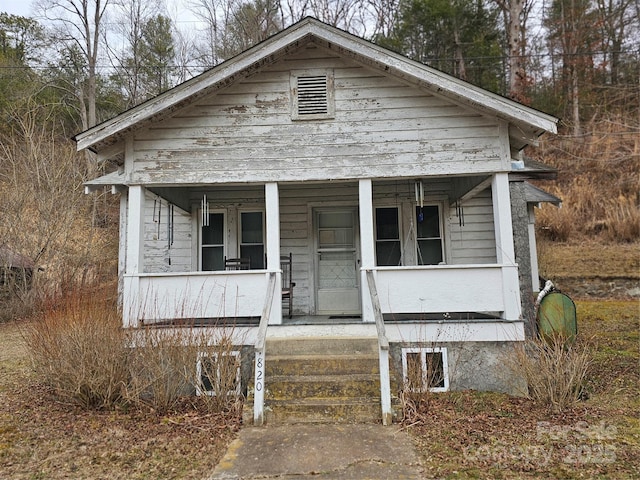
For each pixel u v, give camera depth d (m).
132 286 6.06
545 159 20.11
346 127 6.34
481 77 22.11
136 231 6.23
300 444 4.28
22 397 5.76
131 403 5.39
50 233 13.21
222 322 6.07
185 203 8.57
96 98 25.09
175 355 5.31
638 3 21.75
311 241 8.48
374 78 6.38
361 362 5.31
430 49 23.14
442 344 5.87
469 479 3.60
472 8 21.97
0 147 15.33
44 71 23.58
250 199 8.73
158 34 27.83
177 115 6.42
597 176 18.34
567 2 23.06
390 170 6.24
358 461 3.92
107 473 3.81
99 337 5.44
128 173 6.34
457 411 5.11
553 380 5.25
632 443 4.22
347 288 8.43
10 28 25.28
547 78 22.81
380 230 8.59
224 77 6.12
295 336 5.84
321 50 6.45
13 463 4.00
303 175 6.30
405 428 4.64
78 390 5.25
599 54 20.86
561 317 6.86
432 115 6.29
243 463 3.92
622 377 6.14
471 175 6.37
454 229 8.42
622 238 15.38
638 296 13.41
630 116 19.58
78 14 24.41
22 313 12.02
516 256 6.48
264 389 5.05
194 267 8.63
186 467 3.90
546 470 3.75
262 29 23.94
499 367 5.77
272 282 5.95
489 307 5.90
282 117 6.40
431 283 5.98
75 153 14.59
